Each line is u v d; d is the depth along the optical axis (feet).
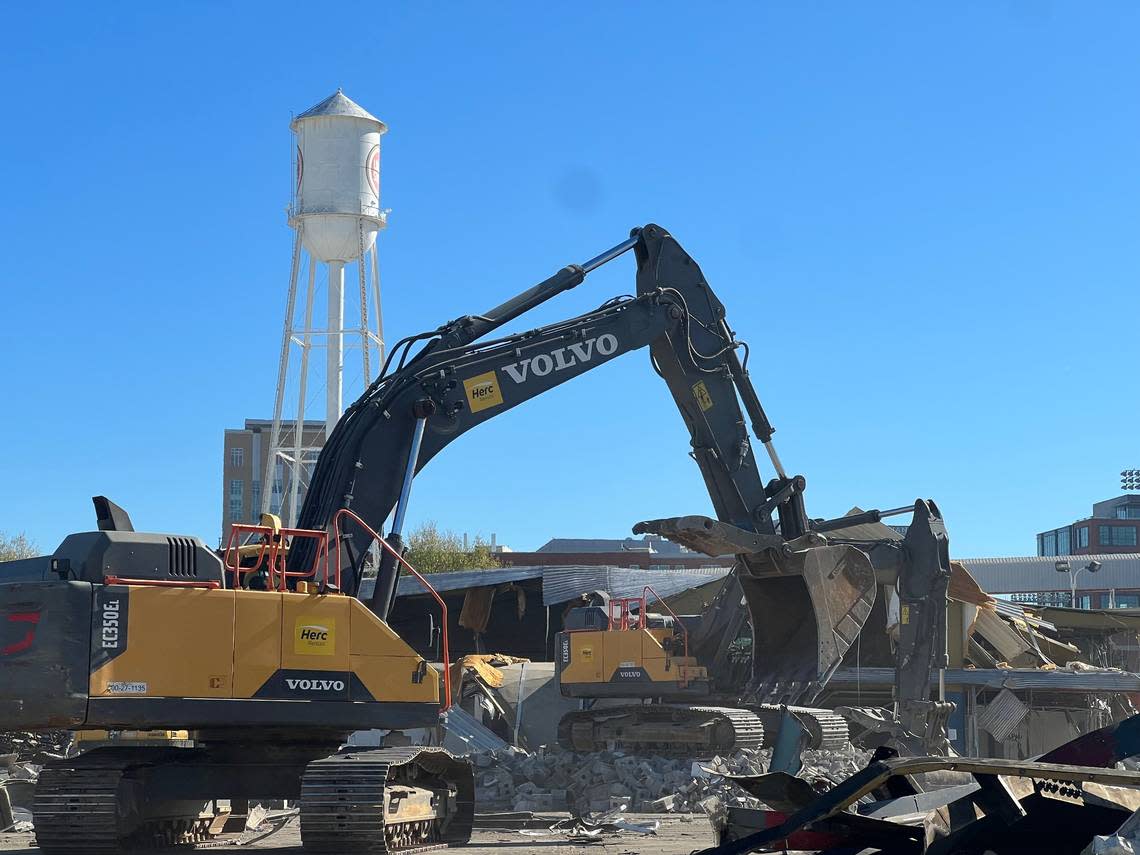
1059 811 27.78
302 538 55.62
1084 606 300.40
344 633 49.14
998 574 231.50
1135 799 28.43
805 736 79.20
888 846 27.32
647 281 72.54
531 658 164.04
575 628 103.09
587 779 77.82
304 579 51.96
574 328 66.39
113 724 45.21
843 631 74.79
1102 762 29.17
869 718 88.53
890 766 24.99
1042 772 25.34
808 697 77.87
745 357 74.38
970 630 122.72
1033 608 154.61
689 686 93.61
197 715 46.26
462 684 115.55
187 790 51.03
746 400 74.33
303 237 167.63
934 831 26.71
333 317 167.22
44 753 93.35
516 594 164.04
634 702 104.88
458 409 61.26
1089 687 105.81
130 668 45.73
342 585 55.47
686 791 70.74
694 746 88.94
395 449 58.90
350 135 167.53
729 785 70.13
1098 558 225.76
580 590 152.15
